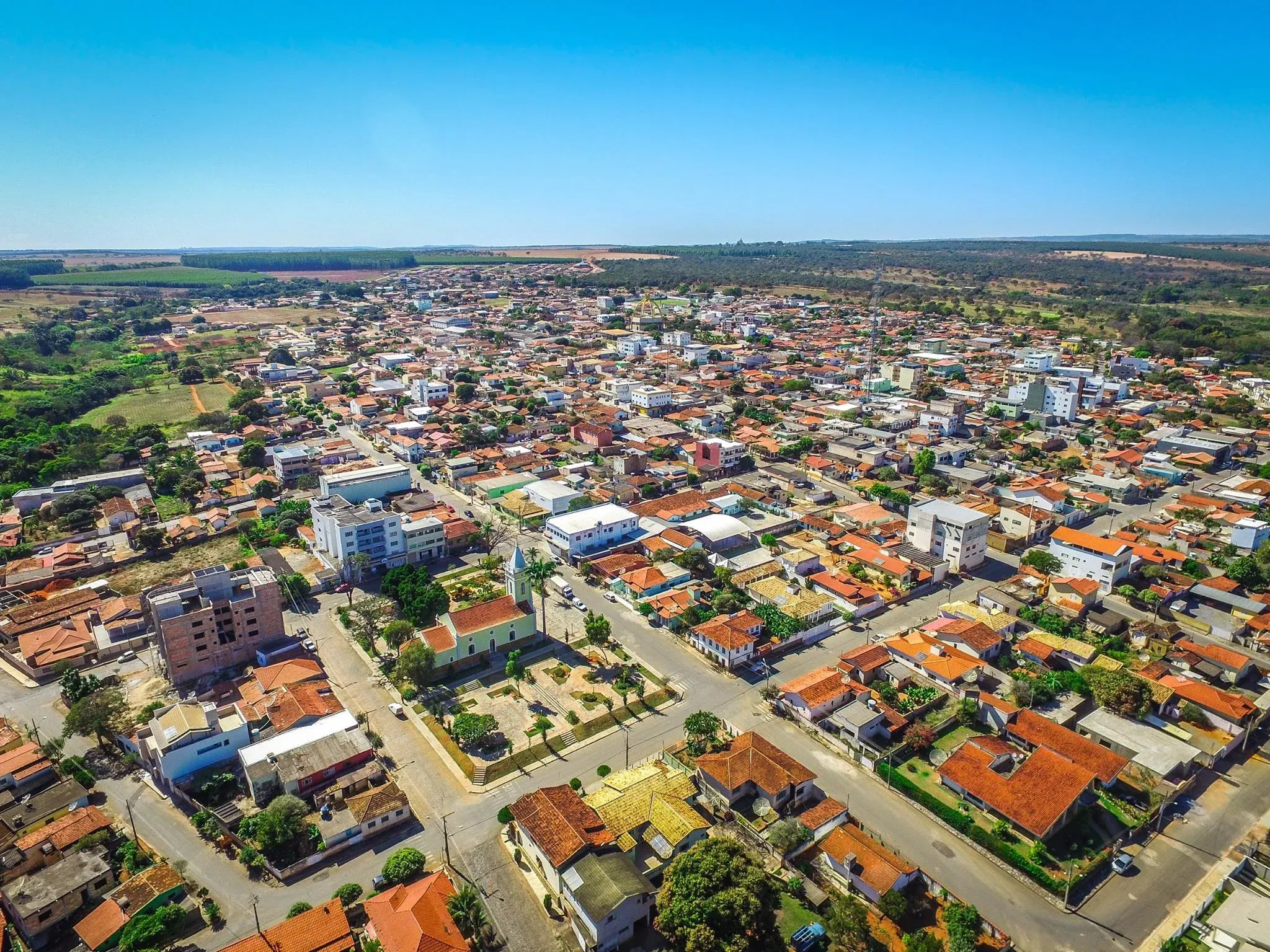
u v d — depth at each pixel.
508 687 135.25
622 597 168.62
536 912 91.69
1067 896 92.06
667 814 101.50
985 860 99.06
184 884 93.69
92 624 154.75
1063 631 149.25
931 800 107.31
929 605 165.75
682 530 191.50
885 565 175.38
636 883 88.06
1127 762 112.00
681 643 150.62
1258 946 83.50
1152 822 104.94
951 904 90.69
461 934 85.19
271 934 84.12
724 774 108.50
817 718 125.62
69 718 118.56
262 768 109.81
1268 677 137.50
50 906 88.44
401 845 101.69
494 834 103.69
